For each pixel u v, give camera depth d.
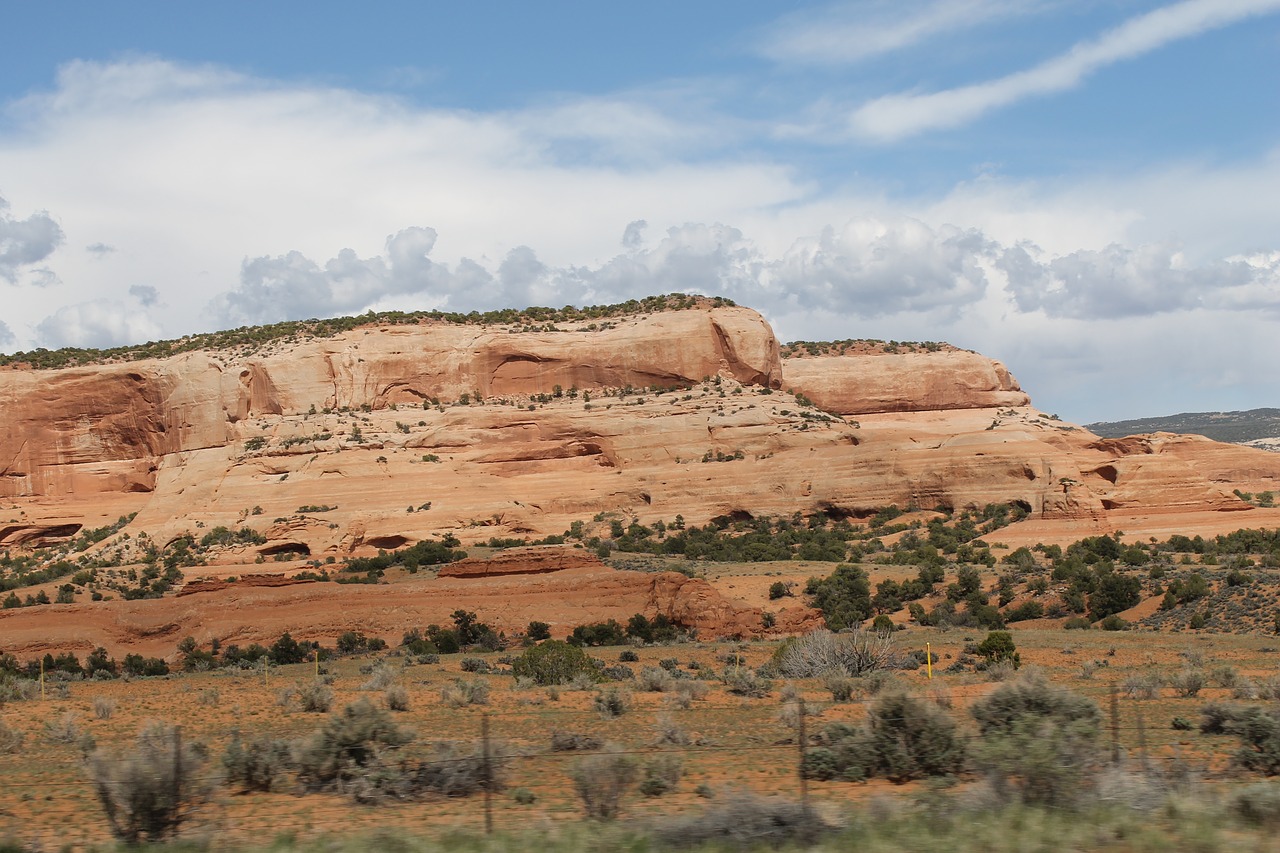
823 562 106.56
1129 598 82.69
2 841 18.58
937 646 64.44
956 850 15.59
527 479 146.38
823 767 23.19
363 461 146.12
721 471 141.50
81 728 36.53
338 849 16.89
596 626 78.06
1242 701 36.81
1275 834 16.36
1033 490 125.50
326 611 82.81
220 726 36.56
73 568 131.00
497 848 16.61
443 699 41.44
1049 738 18.97
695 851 16.23
